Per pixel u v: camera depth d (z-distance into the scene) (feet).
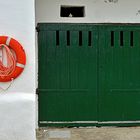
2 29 15.03
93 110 17.74
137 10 17.65
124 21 17.63
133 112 17.85
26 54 15.17
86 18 17.49
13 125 15.21
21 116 15.23
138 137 16.28
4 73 15.08
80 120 17.74
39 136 16.40
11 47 15.08
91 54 17.63
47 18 17.35
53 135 16.53
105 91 17.74
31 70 15.25
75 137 16.22
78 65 17.63
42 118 17.66
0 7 14.96
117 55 17.71
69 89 17.65
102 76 17.71
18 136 15.25
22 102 15.17
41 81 17.54
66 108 17.71
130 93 17.81
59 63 17.57
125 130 17.37
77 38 17.54
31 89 15.30
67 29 17.48
